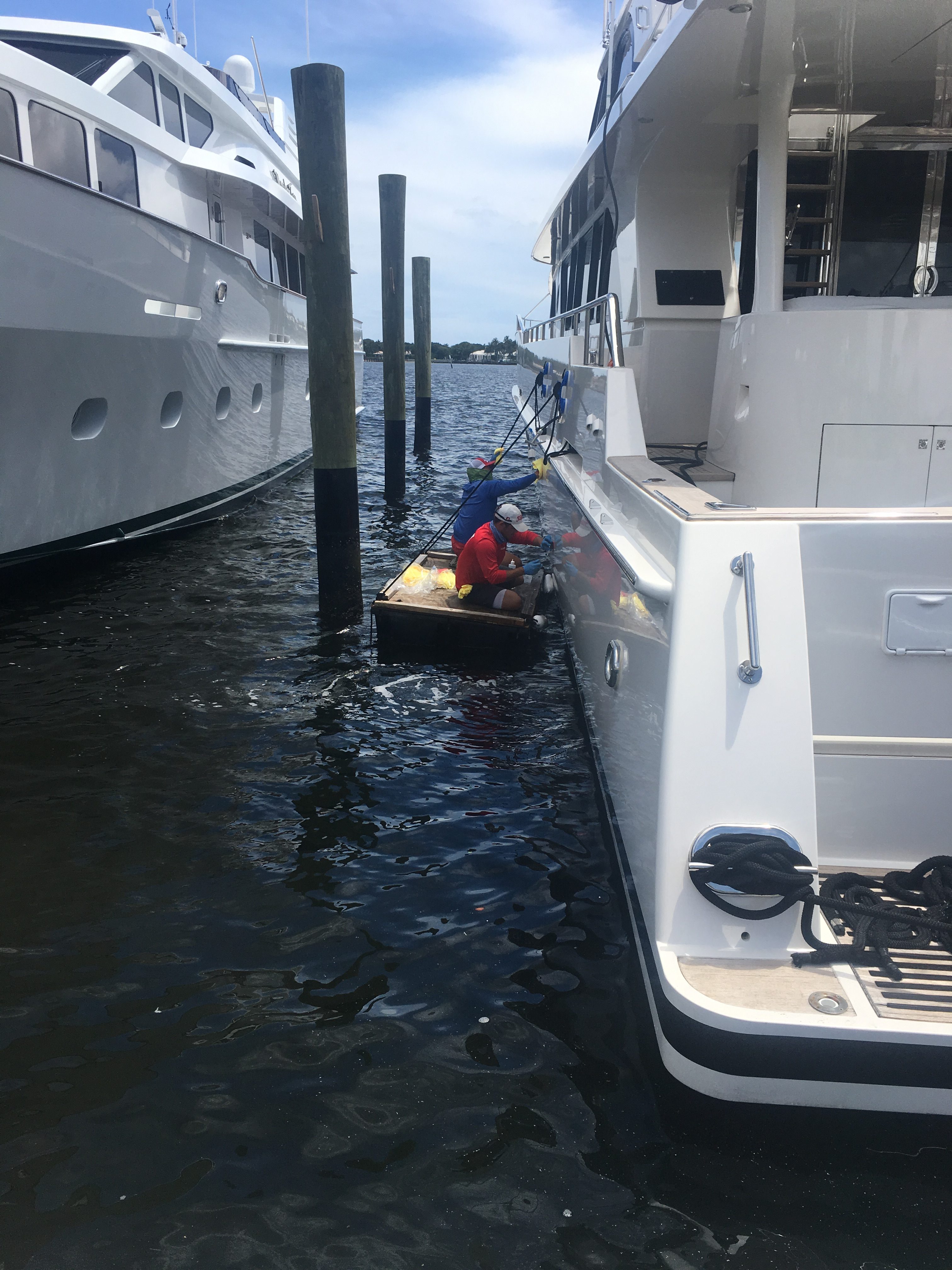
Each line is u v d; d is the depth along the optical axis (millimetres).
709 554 2250
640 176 4957
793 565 2234
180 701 4969
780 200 3693
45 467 6812
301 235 6352
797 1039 1970
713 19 3311
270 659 5672
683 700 2219
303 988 2801
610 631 3432
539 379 7281
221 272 8984
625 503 3447
